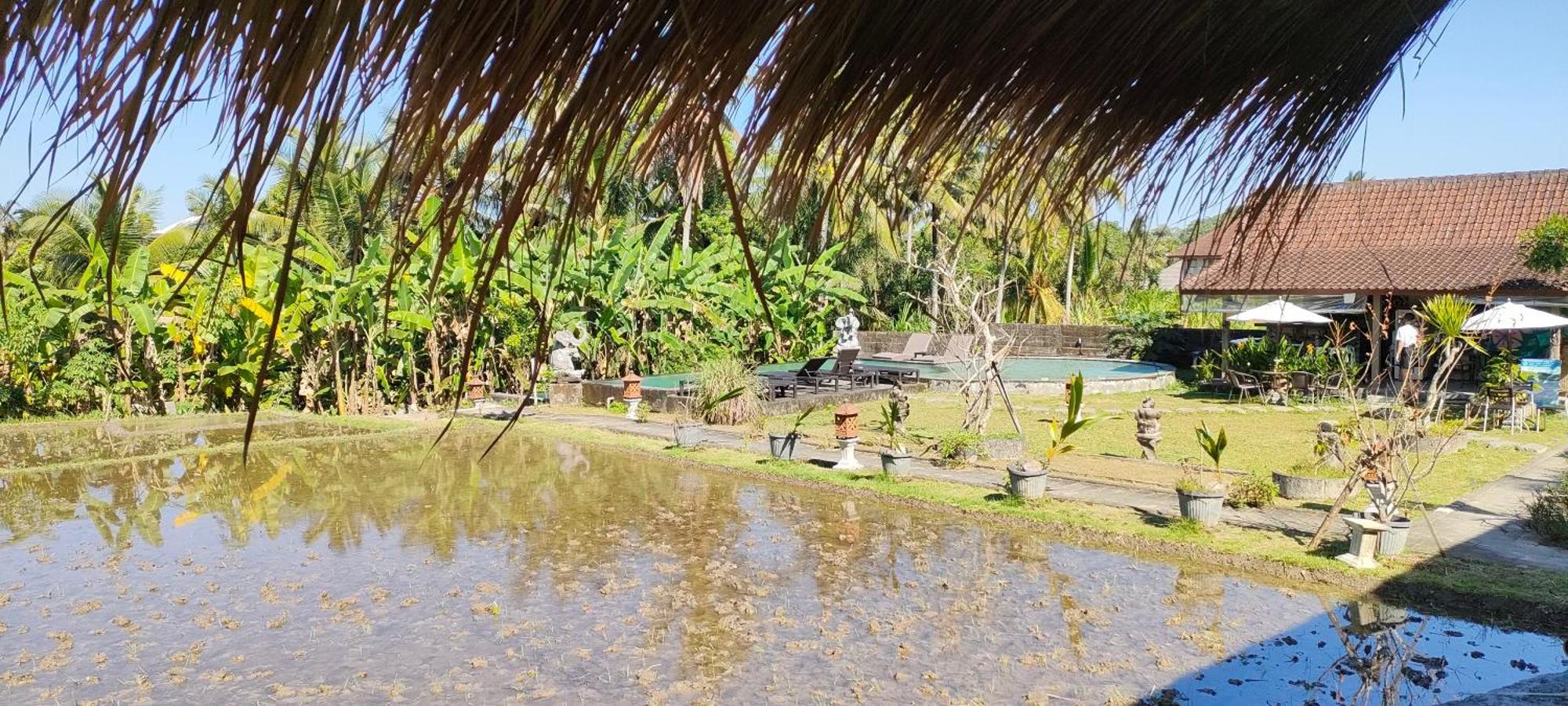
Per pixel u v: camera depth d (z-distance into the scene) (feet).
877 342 92.58
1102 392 66.85
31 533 29.45
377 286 55.42
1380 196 68.33
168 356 57.93
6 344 51.26
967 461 38.06
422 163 2.15
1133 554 25.99
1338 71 4.21
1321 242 66.28
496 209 2.22
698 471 39.73
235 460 42.50
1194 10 3.51
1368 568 22.98
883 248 82.23
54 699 16.81
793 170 2.93
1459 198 64.90
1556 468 36.19
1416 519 27.99
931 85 3.12
